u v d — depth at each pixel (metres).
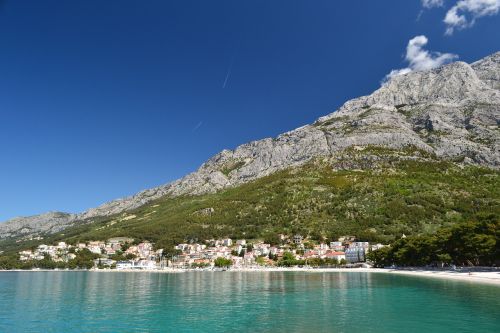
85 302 76.19
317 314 57.34
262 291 92.88
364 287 98.00
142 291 98.44
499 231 121.44
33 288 111.06
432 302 67.56
